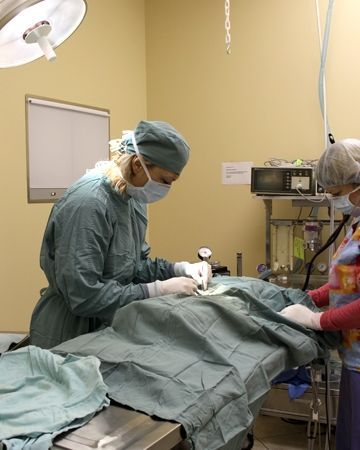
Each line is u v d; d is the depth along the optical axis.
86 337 1.33
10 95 2.49
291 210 3.20
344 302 1.75
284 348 1.46
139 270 1.93
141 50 3.55
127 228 1.70
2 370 1.14
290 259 2.95
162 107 3.57
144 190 1.64
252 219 3.34
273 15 3.17
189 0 3.41
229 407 1.11
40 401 1.01
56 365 1.12
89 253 1.52
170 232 3.61
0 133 2.45
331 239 2.24
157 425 0.97
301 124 3.15
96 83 3.09
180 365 1.17
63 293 1.58
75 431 0.94
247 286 1.83
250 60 3.26
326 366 1.91
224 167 3.40
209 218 3.48
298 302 1.87
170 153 1.57
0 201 2.47
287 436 2.75
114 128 3.28
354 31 2.98
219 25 3.34
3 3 1.17
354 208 1.79
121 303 1.56
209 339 1.29
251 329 1.43
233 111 3.34
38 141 2.67
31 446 0.86
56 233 1.58
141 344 1.28
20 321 2.61
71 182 2.91
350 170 1.73
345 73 3.02
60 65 2.79
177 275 1.97
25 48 1.42
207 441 1.03
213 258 3.48
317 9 3.04
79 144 2.96
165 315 1.33
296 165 2.84
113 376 1.14
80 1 1.34
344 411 1.83
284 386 2.46
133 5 3.43
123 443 0.90
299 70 3.13
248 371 1.25
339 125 3.06
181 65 3.48
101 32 3.11
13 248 2.55
